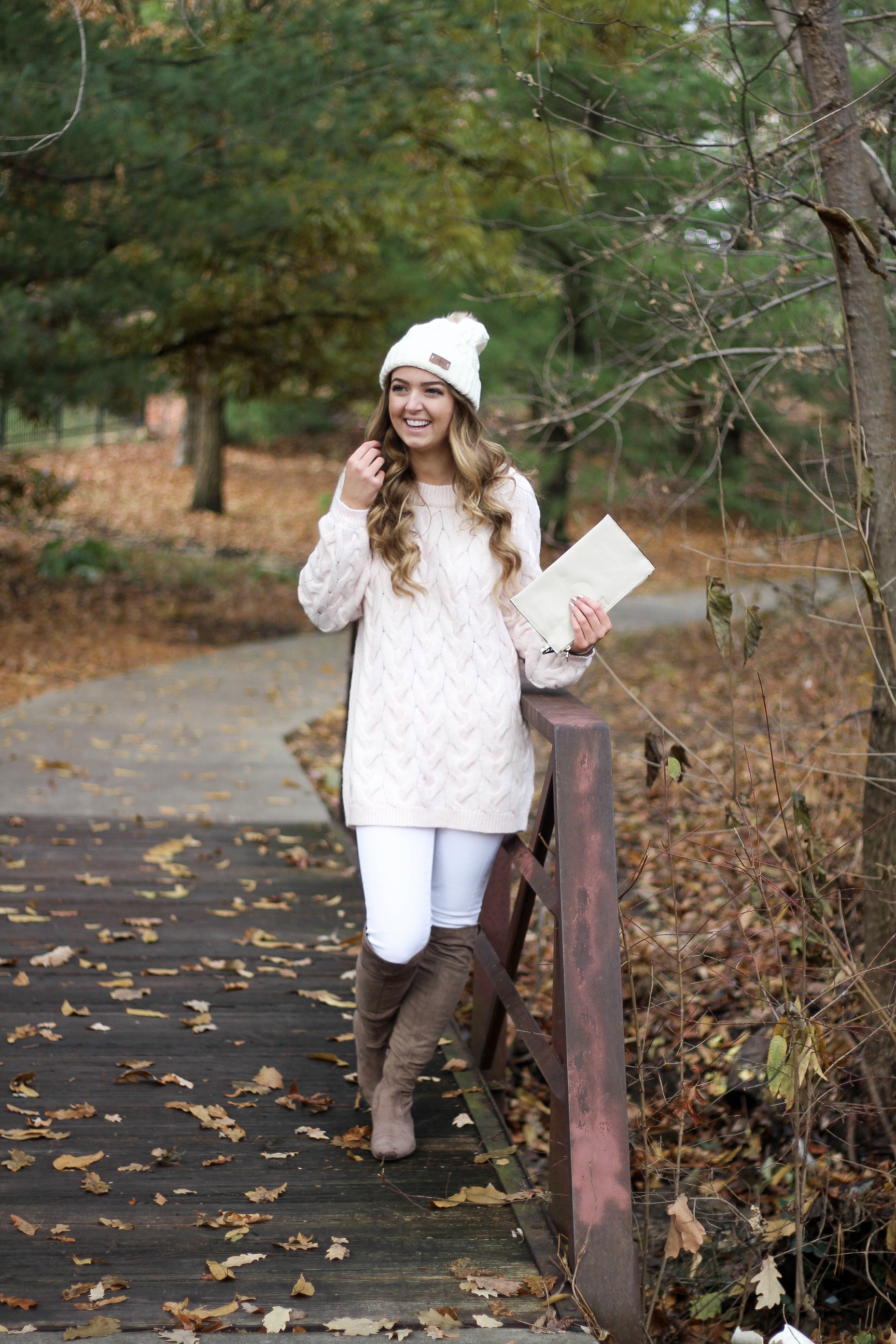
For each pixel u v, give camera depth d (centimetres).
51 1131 321
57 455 2520
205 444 2125
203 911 500
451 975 304
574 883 259
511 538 286
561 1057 271
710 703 939
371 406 1477
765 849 354
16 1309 246
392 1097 314
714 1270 327
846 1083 310
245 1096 349
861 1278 328
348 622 301
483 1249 276
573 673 286
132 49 781
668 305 481
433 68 853
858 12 443
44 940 457
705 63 409
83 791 669
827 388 524
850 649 572
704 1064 414
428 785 285
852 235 325
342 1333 241
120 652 1106
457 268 1035
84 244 914
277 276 1209
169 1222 282
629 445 970
